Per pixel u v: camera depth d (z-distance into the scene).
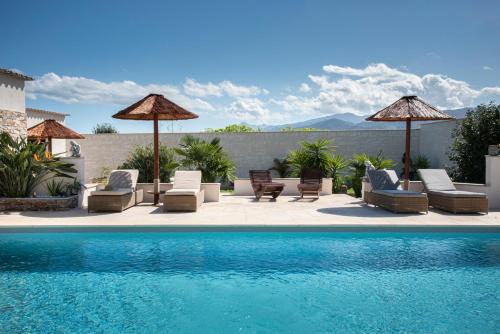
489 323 3.72
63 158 9.72
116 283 4.79
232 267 5.38
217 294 4.46
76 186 9.63
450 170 12.78
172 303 4.20
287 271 5.23
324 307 4.11
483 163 11.45
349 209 9.14
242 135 19.61
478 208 8.34
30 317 3.84
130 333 3.51
